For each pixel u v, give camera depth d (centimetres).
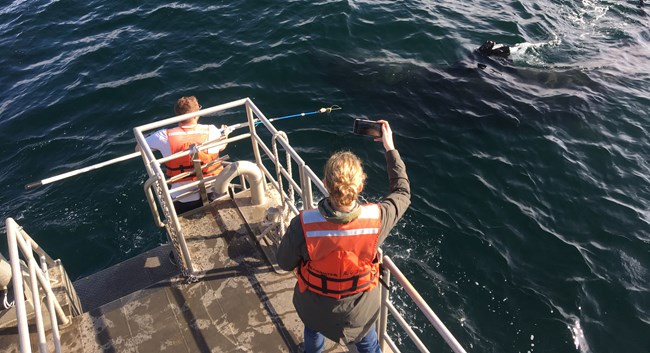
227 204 481
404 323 323
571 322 630
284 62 1116
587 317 637
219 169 468
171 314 380
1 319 374
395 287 676
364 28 1268
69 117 975
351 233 237
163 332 368
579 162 894
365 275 252
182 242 387
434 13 1380
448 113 1011
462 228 755
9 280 377
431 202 801
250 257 427
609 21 1466
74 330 370
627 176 870
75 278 690
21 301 276
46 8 1396
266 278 407
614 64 1239
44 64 1148
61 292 398
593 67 1220
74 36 1252
